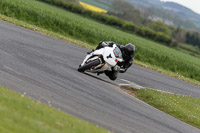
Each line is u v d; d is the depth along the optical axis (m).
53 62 56.56
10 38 65.62
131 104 47.34
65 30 125.88
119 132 31.98
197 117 55.44
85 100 39.66
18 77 39.59
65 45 84.75
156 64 132.50
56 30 123.81
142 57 131.62
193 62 164.00
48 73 46.94
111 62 51.66
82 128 27.30
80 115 32.88
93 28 143.25
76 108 34.91
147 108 49.31
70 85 44.34
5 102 26.45
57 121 26.66
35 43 70.12
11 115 23.56
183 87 88.62
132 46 53.41
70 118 29.44
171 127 42.78
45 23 123.75
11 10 120.38
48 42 78.94
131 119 39.00
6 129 20.88
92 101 40.44
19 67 44.94
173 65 135.25
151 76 87.56
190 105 64.12
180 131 42.47
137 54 131.00
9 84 35.22
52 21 125.50
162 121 44.28
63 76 48.12
